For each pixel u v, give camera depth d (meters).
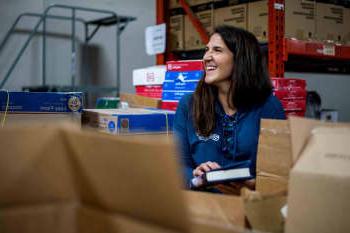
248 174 1.08
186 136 1.61
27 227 0.48
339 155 0.66
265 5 2.14
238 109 1.58
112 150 0.49
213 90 1.61
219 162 1.54
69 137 0.52
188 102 1.65
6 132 0.48
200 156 1.57
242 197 0.74
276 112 1.59
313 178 0.65
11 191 0.47
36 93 1.59
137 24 4.59
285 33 2.12
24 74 3.98
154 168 0.45
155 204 0.46
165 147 0.45
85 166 0.51
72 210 0.51
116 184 0.48
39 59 4.05
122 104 2.23
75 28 4.22
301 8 2.20
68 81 4.21
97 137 0.50
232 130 1.56
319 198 0.65
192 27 2.61
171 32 2.77
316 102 2.61
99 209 0.50
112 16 4.29
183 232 0.44
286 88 2.00
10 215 0.47
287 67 2.76
